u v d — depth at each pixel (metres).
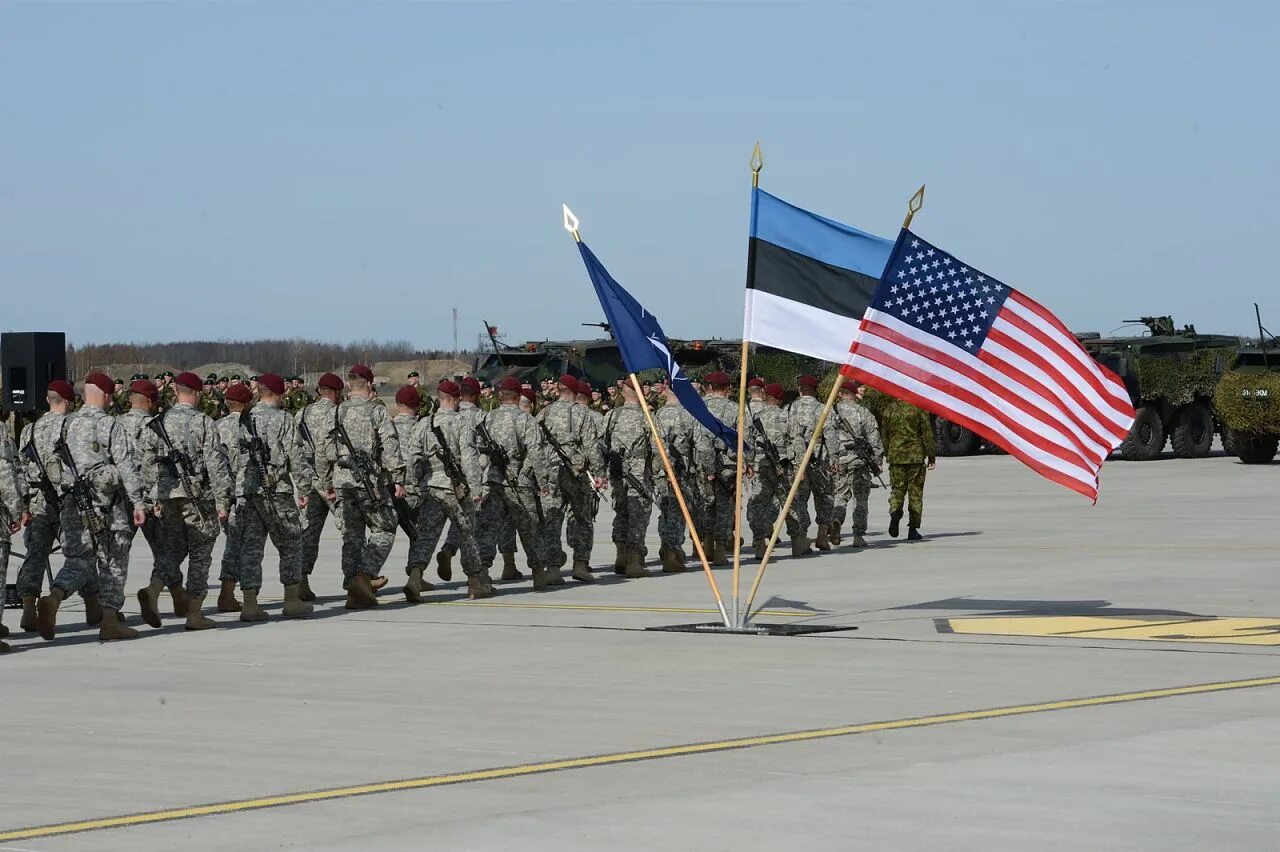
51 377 21.14
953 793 9.15
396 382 86.62
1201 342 53.91
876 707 11.85
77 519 16.34
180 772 10.05
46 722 11.82
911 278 15.65
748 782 9.52
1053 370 15.69
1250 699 11.97
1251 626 16.02
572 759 10.23
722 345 55.19
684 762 10.09
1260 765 9.79
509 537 21.92
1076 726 11.02
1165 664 13.66
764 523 24.08
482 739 10.91
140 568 24.11
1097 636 15.40
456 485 19.27
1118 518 30.02
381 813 8.91
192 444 17.02
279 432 17.81
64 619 18.50
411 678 13.58
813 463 24.62
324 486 18.89
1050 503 34.34
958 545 25.53
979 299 15.64
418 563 19.38
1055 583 19.94
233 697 12.78
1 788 9.67
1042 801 8.95
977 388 15.59
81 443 16.20
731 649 14.91
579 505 21.50
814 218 16.12
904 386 15.59
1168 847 8.00
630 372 16.83
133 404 17.27
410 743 10.83
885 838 8.22
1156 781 9.39
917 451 26.41
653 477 22.59
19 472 15.88
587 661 14.34
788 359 55.44
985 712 11.57
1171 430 53.59
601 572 22.95
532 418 20.41
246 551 17.78
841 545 26.03
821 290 16.08
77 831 8.62
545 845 8.18
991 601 18.31
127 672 14.23
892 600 18.59
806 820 8.59
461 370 90.88
